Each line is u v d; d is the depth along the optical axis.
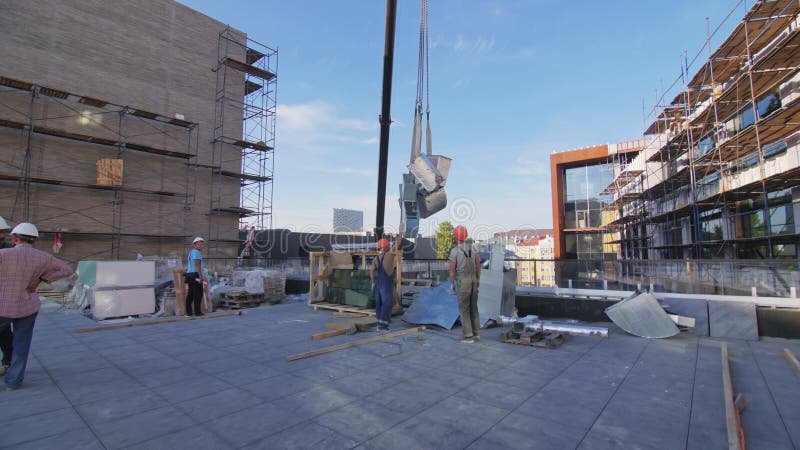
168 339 6.55
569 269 8.98
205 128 25.72
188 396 3.86
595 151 31.72
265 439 2.93
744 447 2.75
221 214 26.17
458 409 3.49
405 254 12.09
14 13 18.97
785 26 13.38
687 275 7.57
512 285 8.43
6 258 4.07
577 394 3.87
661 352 5.53
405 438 2.93
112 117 21.80
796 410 3.52
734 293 7.04
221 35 26.59
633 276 8.27
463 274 6.34
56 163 19.81
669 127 22.70
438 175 9.30
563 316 8.36
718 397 3.75
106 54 21.77
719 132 17.34
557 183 33.38
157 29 23.86
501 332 6.91
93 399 3.79
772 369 4.73
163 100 23.84
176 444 2.86
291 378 4.43
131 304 9.18
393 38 9.28
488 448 2.77
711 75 16.08
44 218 19.25
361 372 4.64
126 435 3.01
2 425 3.18
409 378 4.40
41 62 19.61
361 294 9.20
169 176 23.80
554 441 2.88
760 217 15.48
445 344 6.13
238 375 4.54
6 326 4.11
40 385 4.21
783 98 13.61
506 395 3.85
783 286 6.56
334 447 2.79
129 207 22.11
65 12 20.47
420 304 8.31
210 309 9.95
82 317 9.27
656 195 24.89
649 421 3.22
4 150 18.44
